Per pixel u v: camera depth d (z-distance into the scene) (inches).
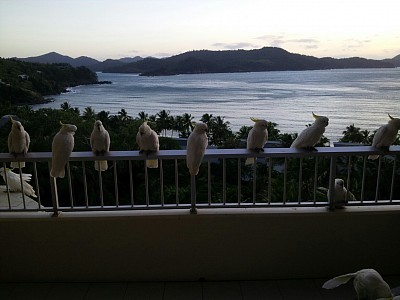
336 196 101.5
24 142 98.2
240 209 102.1
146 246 103.0
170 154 99.3
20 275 104.9
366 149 99.3
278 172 337.1
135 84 2185.0
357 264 105.0
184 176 352.2
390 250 104.1
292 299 97.2
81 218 100.0
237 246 103.3
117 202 103.1
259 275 105.7
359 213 100.5
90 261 104.1
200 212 101.0
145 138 97.7
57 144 93.2
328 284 71.3
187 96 1640.0
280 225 101.7
